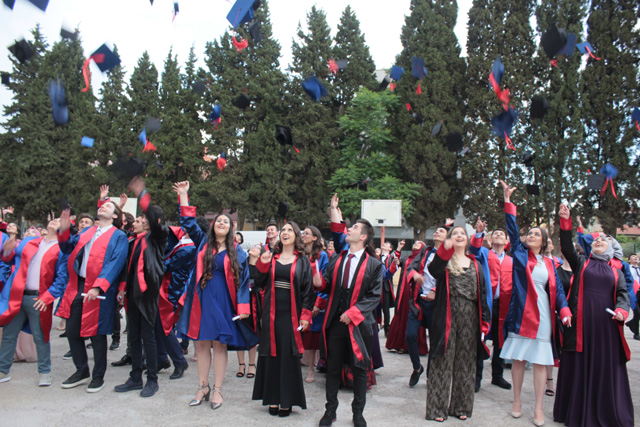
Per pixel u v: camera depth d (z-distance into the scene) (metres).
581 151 21.48
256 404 4.67
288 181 27.31
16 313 4.98
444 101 24.67
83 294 4.66
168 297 5.37
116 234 4.87
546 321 4.34
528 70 22.95
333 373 4.11
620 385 4.21
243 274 4.59
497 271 5.77
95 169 26.64
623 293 4.26
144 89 30.14
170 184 26.66
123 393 4.89
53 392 4.86
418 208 24.66
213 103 28.52
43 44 29.75
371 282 4.15
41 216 28.89
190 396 4.86
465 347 4.38
